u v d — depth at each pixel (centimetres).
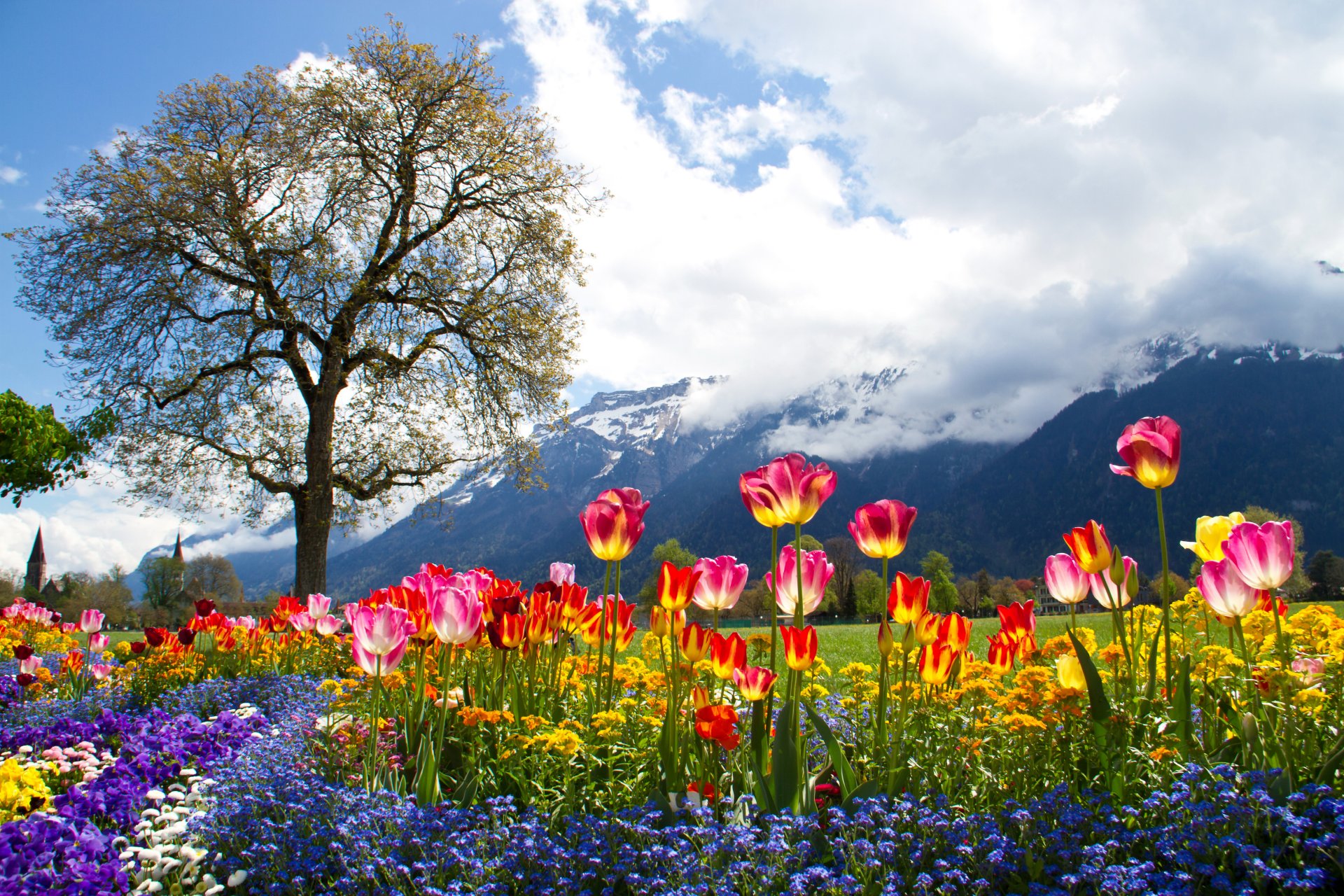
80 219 2053
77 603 7019
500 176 2336
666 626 393
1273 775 275
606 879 276
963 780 346
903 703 336
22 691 804
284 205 2206
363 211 2259
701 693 390
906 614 349
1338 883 235
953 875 253
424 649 466
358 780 380
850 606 6762
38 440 1898
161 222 2020
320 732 459
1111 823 280
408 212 2305
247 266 2088
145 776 430
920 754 362
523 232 2386
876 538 355
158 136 2164
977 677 419
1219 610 355
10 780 313
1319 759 307
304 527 2148
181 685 845
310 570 2122
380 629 371
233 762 405
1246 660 345
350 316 2142
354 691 476
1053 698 328
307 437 2183
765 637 466
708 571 383
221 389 2150
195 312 2116
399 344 2247
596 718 358
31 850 283
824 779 357
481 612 416
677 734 374
